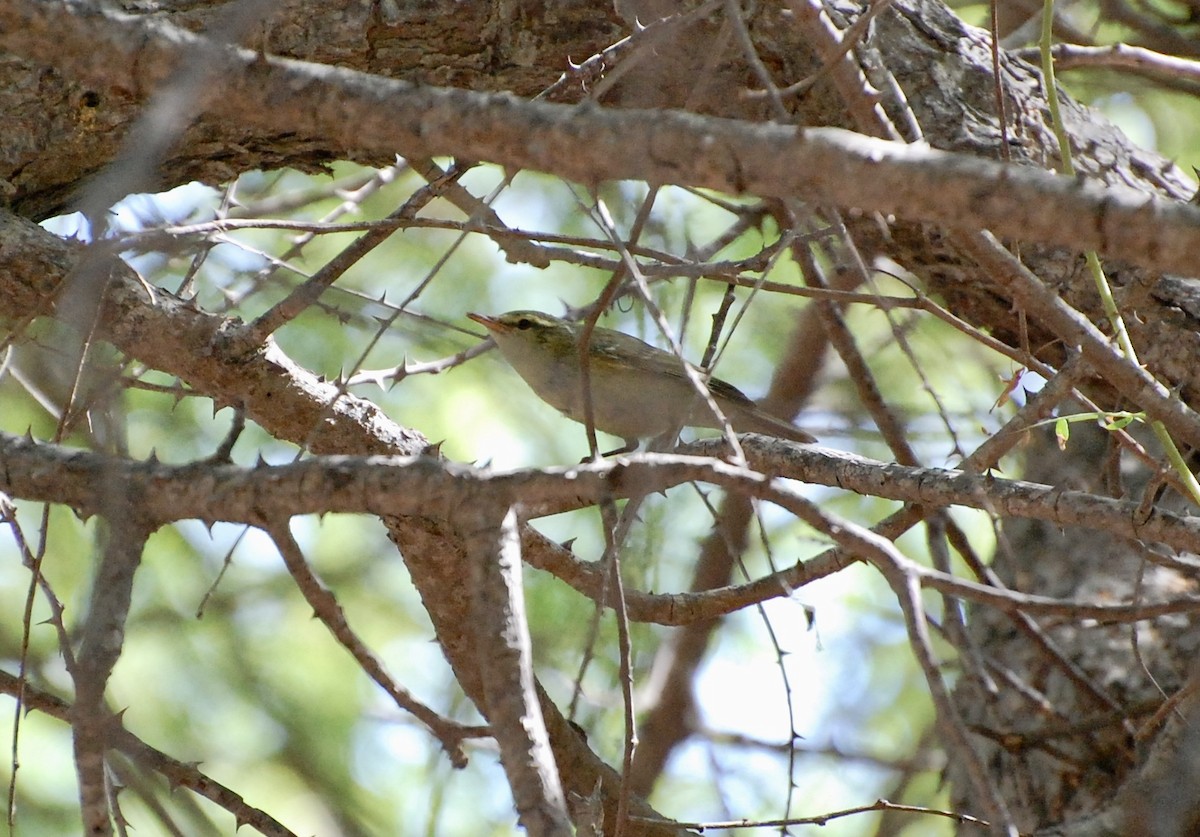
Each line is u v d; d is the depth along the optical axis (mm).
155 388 9016
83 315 6340
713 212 14461
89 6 5266
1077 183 4520
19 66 9789
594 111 4922
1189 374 9719
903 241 10375
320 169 10758
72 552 14125
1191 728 8500
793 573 8922
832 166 4645
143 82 5301
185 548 15344
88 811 5004
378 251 15508
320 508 5598
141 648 14789
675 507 14688
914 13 10859
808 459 8562
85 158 10117
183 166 10297
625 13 8727
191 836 11711
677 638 14836
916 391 15180
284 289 13711
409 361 14789
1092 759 10609
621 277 5879
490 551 5285
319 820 14273
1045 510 7695
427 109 5051
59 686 13500
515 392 15547
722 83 9781
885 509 14891
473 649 9688
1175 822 8117
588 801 6059
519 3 10258
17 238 9016
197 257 9203
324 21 10102
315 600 7199
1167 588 11258
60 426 6609
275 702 14906
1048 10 7742
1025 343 7602
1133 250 4469
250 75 5152
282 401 9133
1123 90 15211
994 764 11211
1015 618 10211
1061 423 7738
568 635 13312
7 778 13211
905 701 15188
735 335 15820
